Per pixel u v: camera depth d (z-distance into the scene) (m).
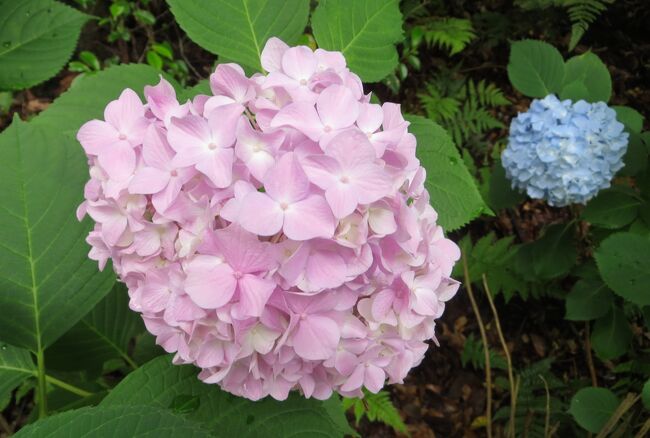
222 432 0.56
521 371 1.16
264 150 0.49
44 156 0.60
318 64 0.55
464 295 1.29
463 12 1.51
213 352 0.51
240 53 0.63
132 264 0.53
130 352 0.94
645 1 1.55
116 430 0.47
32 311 0.60
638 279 0.85
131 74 0.64
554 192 0.95
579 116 0.92
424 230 0.54
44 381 0.61
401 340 0.54
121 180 0.52
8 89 0.68
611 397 0.89
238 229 0.48
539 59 1.00
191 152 0.49
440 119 1.35
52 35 0.68
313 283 0.49
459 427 1.19
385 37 0.64
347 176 0.49
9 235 0.60
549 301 1.27
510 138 0.97
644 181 0.95
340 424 0.70
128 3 1.24
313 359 0.51
